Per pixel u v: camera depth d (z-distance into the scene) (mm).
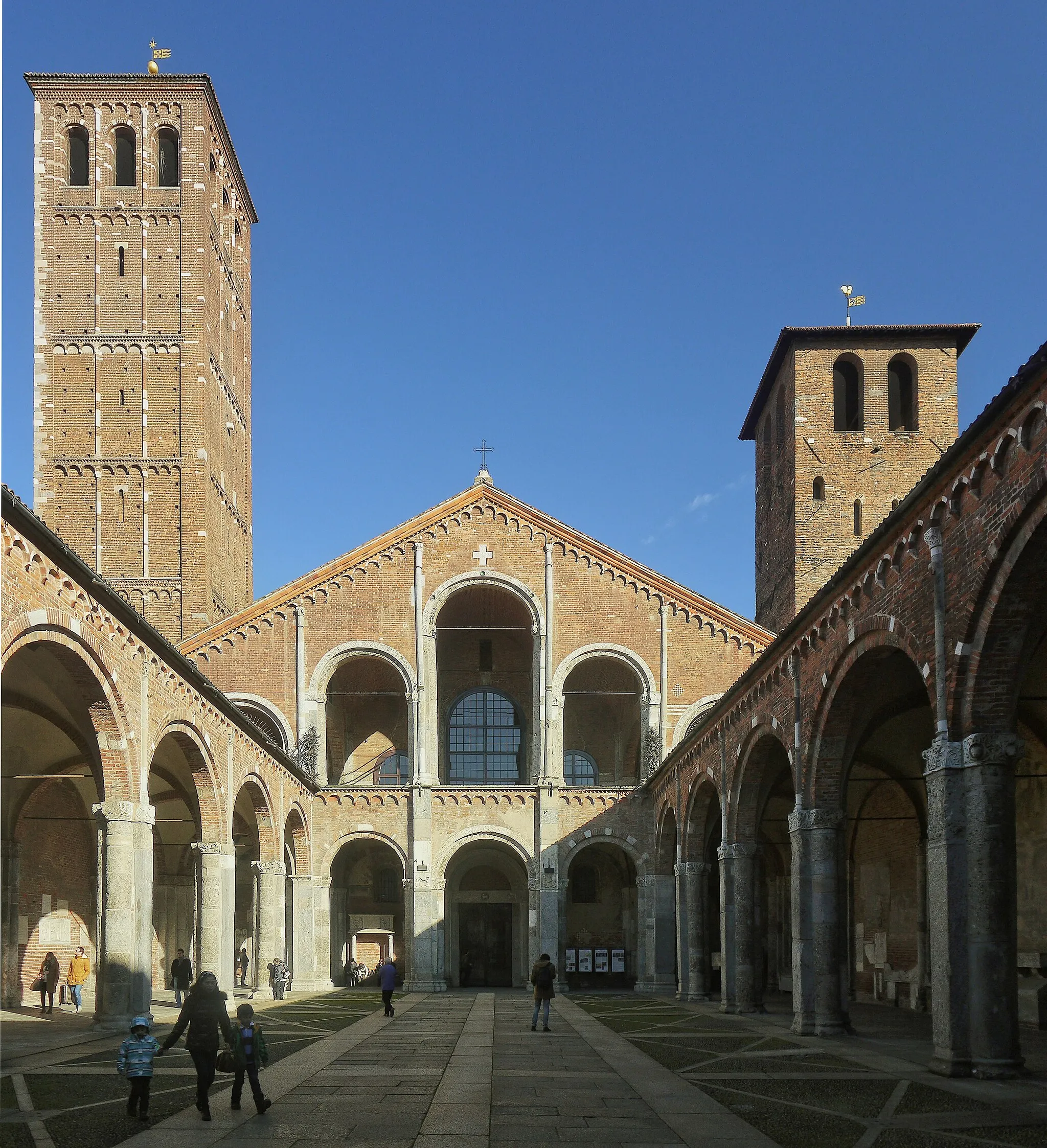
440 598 58188
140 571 63562
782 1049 26594
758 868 37688
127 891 28125
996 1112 17047
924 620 21141
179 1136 16062
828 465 63375
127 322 65688
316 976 54656
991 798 19609
